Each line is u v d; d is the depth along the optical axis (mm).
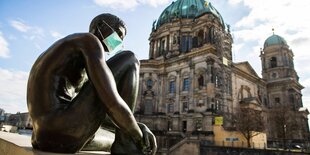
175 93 60031
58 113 2189
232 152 33875
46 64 2281
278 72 84250
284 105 70688
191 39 66688
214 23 62094
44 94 2230
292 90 79250
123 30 3000
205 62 54250
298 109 77125
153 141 2445
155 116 60312
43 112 2199
